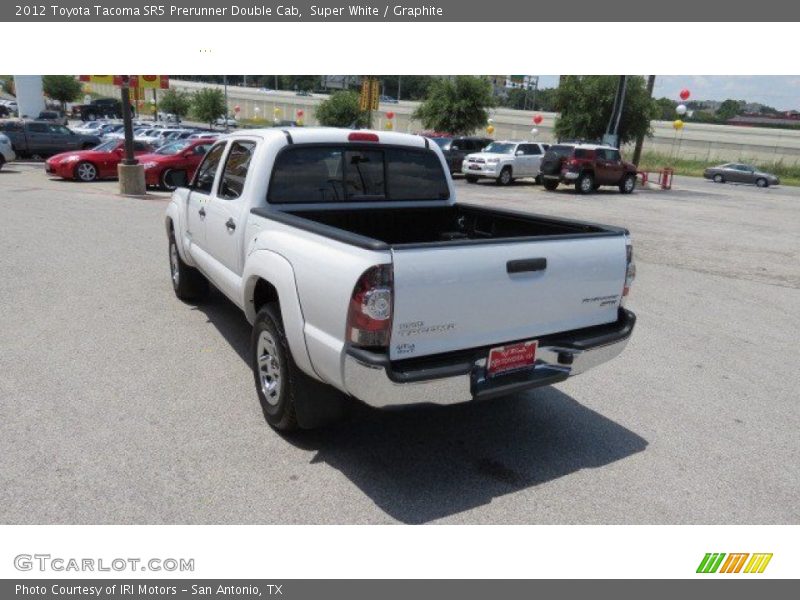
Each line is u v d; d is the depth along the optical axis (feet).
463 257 9.91
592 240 11.67
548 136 196.54
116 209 42.45
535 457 12.28
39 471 10.92
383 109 223.92
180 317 19.63
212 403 13.82
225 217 15.14
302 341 10.72
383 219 15.81
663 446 12.96
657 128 192.03
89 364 15.71
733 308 24.66
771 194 98.99
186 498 10.40
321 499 10.57
